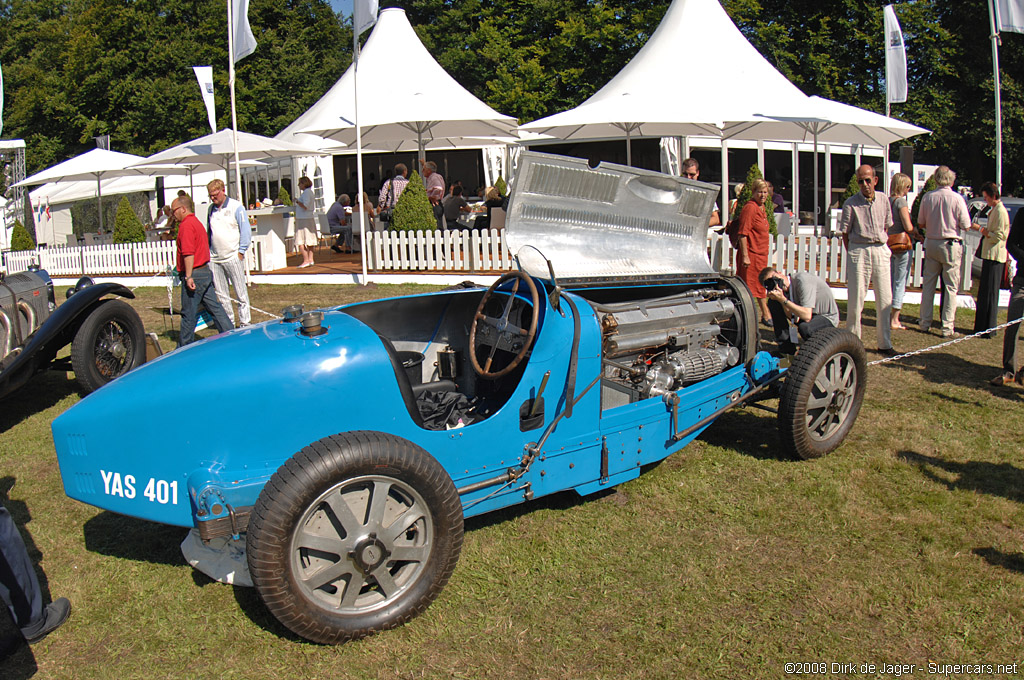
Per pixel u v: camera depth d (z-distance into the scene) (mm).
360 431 2965
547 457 3697
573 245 4297
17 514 4176
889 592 3230
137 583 3428
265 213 13281
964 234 11953
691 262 4773
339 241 16578
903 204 7996
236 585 3311
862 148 21359
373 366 3240
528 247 4051
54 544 3814
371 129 15328
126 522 4051
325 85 36000
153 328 9180
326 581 2859
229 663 2863
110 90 34969
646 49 13555
